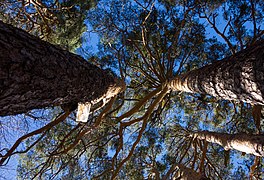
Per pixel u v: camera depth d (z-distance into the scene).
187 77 4.72
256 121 5.89
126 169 7.12
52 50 2.45
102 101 5.03
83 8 6.17
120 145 5.71
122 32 6.55
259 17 6.36
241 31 6.59
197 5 6.58
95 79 3.16
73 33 6.06
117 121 5.79
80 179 6.29
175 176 6.45
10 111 2.23
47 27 6.38
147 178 7.11
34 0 6.19
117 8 6.76
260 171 6.84
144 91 7.92
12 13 6.50
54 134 6.57
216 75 3.44
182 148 7.18
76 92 2.82
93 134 6.91
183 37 6.97
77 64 2.80
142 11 6.87
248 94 2.92
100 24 6.76
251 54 2.86
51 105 2.74
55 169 6.59
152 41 6.87
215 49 7.03
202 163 6.13
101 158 6.83
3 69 1.79
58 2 6.32
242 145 5.14
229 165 7.58
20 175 6.41
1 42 1.86
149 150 7.59
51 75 2.27
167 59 6.87
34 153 6.63
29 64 2.02
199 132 6.57
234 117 7.19
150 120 7.45
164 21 6.84
